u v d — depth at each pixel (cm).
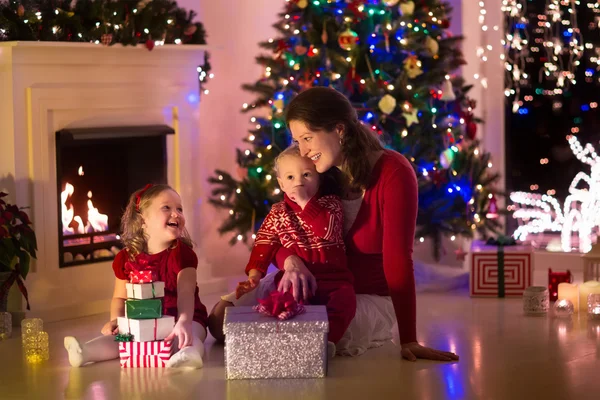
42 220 488
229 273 639
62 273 497
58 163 495
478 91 625
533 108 627
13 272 463
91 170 524
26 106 481
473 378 355
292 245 398
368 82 536
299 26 554
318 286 393
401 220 382
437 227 555
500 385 345
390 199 385
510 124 634
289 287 383
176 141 554
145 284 384
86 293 507
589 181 588
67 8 498
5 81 477
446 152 552
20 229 466
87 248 514
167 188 413
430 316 474
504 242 542
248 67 647
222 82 636
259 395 338
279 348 358
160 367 381
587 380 351
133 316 383
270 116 563
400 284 383
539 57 621
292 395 337
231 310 376
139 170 543
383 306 410
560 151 623
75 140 508
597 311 459
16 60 474
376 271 411
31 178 485
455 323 456
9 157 480
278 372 358
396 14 555
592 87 609
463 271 595
